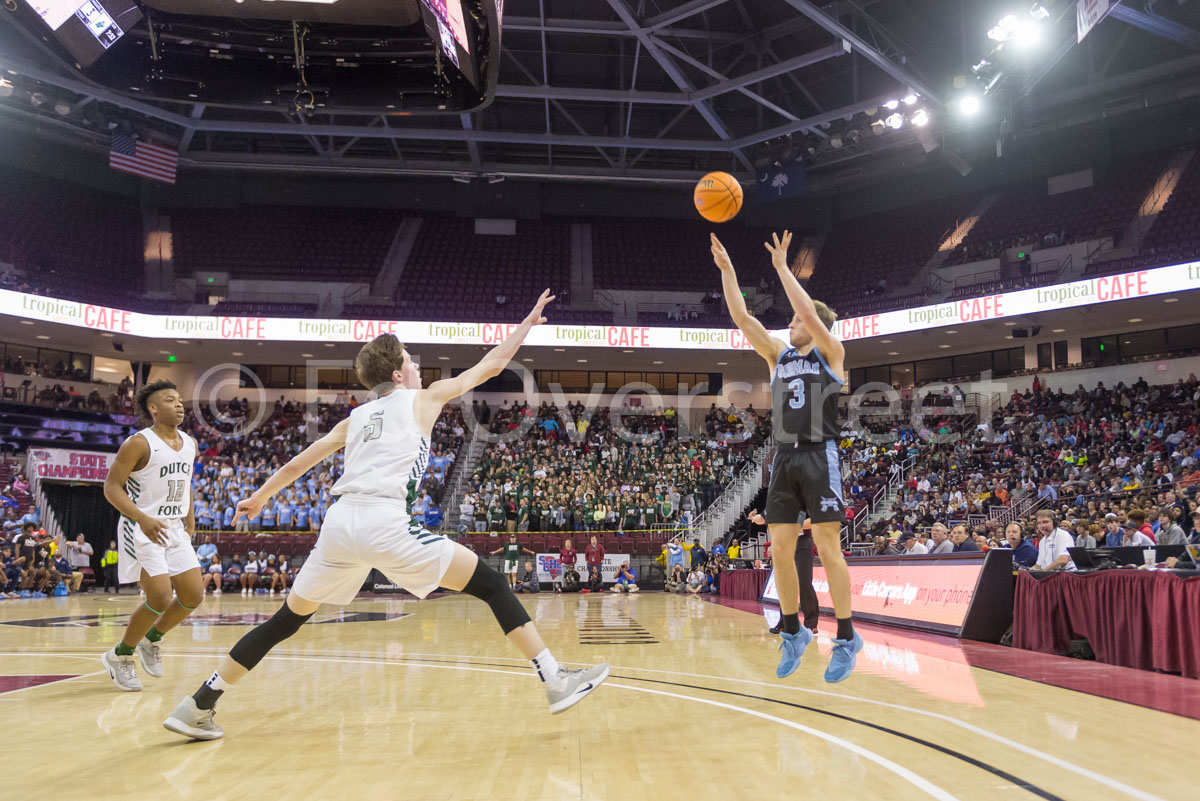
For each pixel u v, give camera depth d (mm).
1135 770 2834
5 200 26594
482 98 11281
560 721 3928
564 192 32500
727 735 3516
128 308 25688
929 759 3020
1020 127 26141
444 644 8055
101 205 29172
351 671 5977
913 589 9422
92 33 10219
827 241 31984
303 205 31438
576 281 30219
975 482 21734
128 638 5148
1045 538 8727
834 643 4176
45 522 22891
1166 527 10523
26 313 23062
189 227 29891
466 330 26391
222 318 25469
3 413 23438
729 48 24391
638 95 23656
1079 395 24672
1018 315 22953
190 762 3158
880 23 22062
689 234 32406
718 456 27281
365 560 3381
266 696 4805
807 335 4352
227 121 25375
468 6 10000
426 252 30656
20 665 6508
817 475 4129
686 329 27281
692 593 19984
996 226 27828
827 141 27875
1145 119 26547
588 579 21781
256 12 9922
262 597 18281
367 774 2945
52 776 2945
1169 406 22391
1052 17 17500
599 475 25828
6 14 10375
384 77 11203
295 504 22766
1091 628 6402
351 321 25906
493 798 2604
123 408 27531
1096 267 22953
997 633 7984
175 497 5234
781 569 4324
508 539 21609
